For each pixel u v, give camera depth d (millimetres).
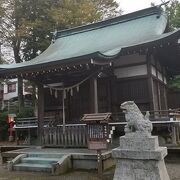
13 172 9227
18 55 25906
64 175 8484
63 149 11156
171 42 11656
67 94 15109
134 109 6430
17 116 21641
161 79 15609
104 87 14055
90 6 24547
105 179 7738
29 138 15273
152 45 11812
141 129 6188
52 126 12867
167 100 17031
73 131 11625
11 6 24484
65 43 18844
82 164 9188
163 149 6273
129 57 13680
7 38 24562
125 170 6203
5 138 22516
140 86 13219
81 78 14070
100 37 17438
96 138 8102
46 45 23812
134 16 17656
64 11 23219
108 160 9180
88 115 8531
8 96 38000
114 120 12828
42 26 23953
